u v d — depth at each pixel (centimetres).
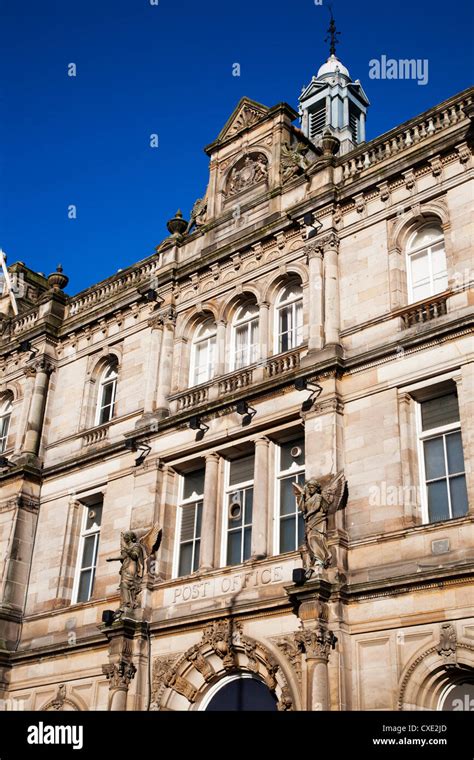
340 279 2517
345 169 2705
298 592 2052
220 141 3194
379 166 2578
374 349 2289
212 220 3052
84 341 3325
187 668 2322
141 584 2519
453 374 2136
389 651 1962
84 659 2608
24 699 2720
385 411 2227
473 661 1830
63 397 3278
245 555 2428
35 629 2844
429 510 2106
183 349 2914
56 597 2850
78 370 3281
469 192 2297
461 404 2084
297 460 2433
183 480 2722
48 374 3341
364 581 2073
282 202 2827
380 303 2391
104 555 2745
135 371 3028
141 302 3134
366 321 2389
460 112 2456
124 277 3297
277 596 2192
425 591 1953
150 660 2412
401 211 2448
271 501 2406
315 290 2517
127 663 2392
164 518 2631
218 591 2355
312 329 2464
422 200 2412
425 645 1912
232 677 2281
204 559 2448
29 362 3381
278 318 2706
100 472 2925
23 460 3125
